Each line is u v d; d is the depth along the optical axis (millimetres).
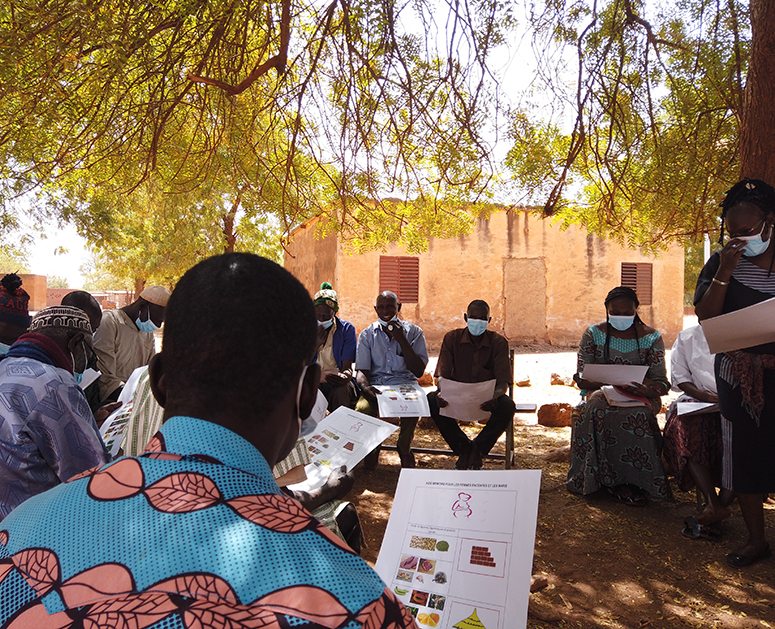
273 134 5434
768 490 3350
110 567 643
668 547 3729
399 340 5461
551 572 3412
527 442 6266
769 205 2988
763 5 4188
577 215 6906
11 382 2090
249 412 772
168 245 14422
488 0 4039
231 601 608
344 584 657
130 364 4656
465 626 1443
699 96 5254
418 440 6297
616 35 4488
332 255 15922
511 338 16562
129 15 3764
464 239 16219
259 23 4324
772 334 2938
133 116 4824
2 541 734
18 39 3246
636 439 4434
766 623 2887
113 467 760
